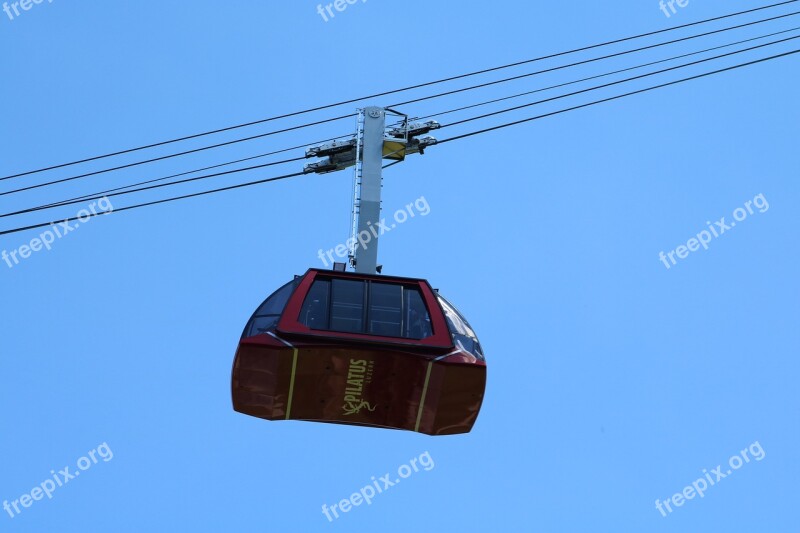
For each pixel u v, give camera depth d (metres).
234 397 31.58
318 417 32.09
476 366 30.41
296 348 29.98
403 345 30.30
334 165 37.09
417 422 32.00
